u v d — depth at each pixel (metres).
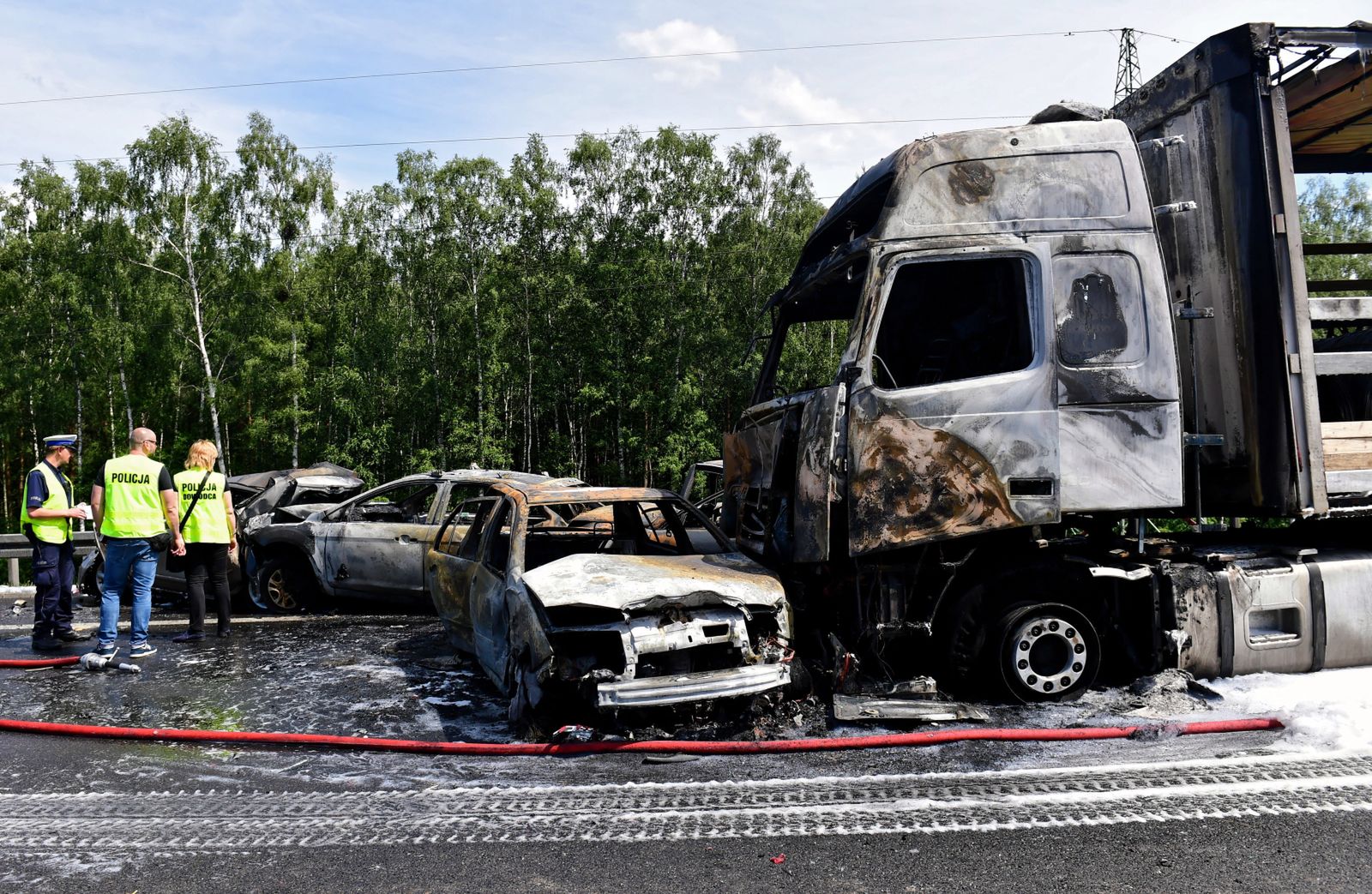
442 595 7.33
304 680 6.78
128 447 35.72
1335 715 4.94
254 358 31.83
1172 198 5.75
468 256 30.36
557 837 3.71
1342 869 3.24
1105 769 4.36
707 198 32.12
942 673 5.62
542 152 31.92
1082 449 5.29
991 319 5.59
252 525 10.28
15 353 34.28
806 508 5.38
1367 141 7.36
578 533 7.43
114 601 7.42
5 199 37.78
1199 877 3.20
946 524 5.24
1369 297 5.46
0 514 39.91
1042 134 5.53
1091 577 5.62
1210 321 5.51
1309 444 5.16
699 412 28.77
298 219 34.28
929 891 3.13
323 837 3.76
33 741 5.34
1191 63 5.55
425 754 4.93
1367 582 5.81
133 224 32.78
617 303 29.61
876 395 5.27
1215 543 6.05
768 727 5.11
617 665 5.04
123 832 3.87
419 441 31.83
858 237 5.61
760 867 3.37
